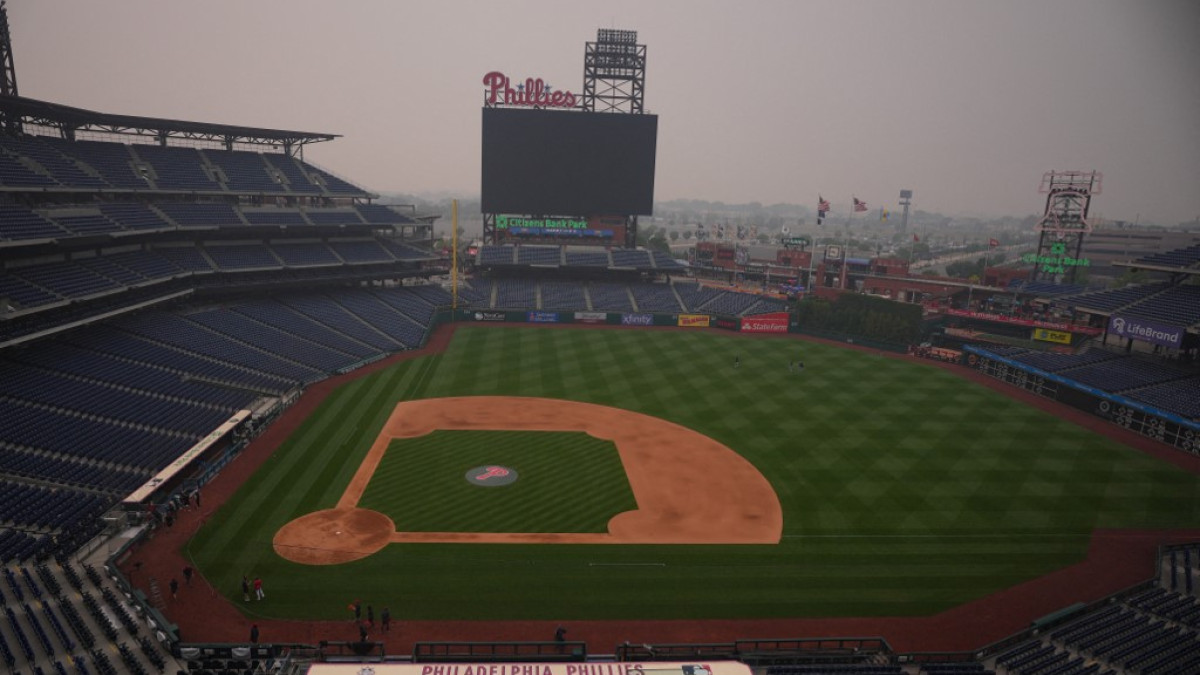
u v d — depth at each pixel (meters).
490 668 17.70
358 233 81.38
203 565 27.80
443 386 54.88
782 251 111.31
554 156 87.56
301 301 69.12
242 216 65.31
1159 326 52.97
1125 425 48.81
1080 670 22.12
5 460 32.94
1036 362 59.28
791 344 75.44
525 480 37.09
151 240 58.41
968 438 45.53
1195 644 23.45
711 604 26.58
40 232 43.72
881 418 49.41
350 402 49.75
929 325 76.31
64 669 20.19
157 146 66.50
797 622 25.64
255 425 42.47
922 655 23.31
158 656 21.44
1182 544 31.67
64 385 40.97
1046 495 36.94
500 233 93.62
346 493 34.69
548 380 57.62
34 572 25.67
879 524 33.19
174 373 47.25
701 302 88.06
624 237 93.88
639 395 53.94
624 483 37.12
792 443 43.78
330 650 22.94
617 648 23.11
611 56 88.44
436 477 37.00
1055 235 81.56
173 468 33.84
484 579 27.67
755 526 32.72
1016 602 27.25
